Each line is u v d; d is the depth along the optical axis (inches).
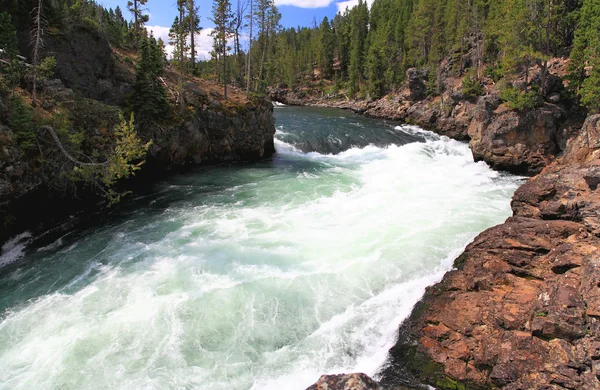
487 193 975.0
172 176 1117.7
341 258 629.0
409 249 651.5
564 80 1359.5
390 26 3422.7
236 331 465.1
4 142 643.5
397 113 2453.2
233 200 914.7
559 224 548.4
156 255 643.5
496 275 489.1
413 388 389.1
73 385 387.2
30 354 425.4
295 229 745.0
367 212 829.2
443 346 424.8
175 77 1432.1
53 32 1016.9
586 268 403.9
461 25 2391.7
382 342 451.2
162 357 422.9
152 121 1071.0
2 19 811.4
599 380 321.4
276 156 1438.2
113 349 432.5
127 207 868.0
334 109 3085.6
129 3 1739.7
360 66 3528.5
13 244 685.3
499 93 1341.0
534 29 1307.8
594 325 346.6
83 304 512.4
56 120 748.0
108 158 825.5
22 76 797.9
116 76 1182.3
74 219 800.3
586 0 1227.2
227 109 1295.5
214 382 393.4
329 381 282.4
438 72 2335.1
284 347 443.2
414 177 1139.9
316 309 506.9
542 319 377.1
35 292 544.7
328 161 1357.0
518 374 357.4
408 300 515.8
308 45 4611.2
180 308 503.2
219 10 1588.3
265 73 3683.6
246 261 620.7
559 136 1202.0
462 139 1833.2
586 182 631.8
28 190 685.9
